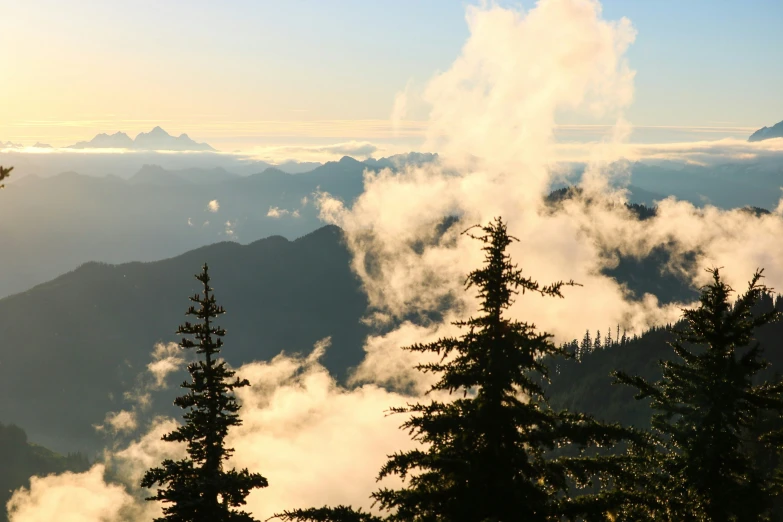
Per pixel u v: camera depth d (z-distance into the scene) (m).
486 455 13.61
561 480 13.66
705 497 17.88
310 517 13.34
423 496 13.39
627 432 13.81
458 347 14.07
